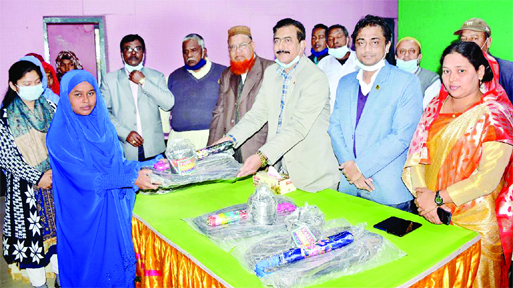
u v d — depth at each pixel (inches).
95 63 119.8
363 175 67.9
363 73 72.0
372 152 67.3
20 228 74.2
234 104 116.3
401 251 44.6
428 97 111.3
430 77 112.7
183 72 125.3
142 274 62.6
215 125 120.1
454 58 54.8
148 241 58.0
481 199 57.9
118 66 121.9
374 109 69.1
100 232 65.6
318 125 76.0
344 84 74.5
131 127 116.0
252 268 42.3
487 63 55.7
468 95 56.8
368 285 38.4
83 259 66.2
